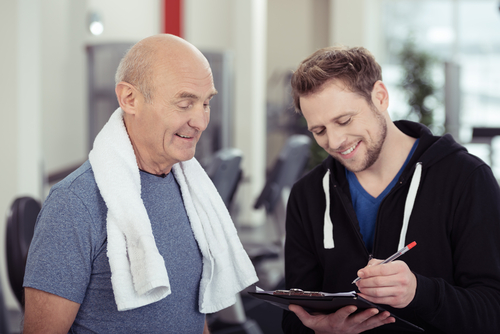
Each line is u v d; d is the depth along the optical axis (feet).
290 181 13.24
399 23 25.44
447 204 4.14
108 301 3.72
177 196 4.24
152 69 3.75
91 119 17.12
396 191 4.32
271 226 21.35
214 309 4.32
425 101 22.16
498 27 24.54
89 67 17.03
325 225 4.51
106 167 3.75
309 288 4.66
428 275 4.13
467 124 24.95
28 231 6.13
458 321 3.68
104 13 19.16
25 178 11.91
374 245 4.29
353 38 22.75
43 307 3.48
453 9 24.89
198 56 3.85
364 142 4.14
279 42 26.71
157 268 3.55
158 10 19.98
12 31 11.66
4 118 11.76
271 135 26.91
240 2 19.74
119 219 3.65
